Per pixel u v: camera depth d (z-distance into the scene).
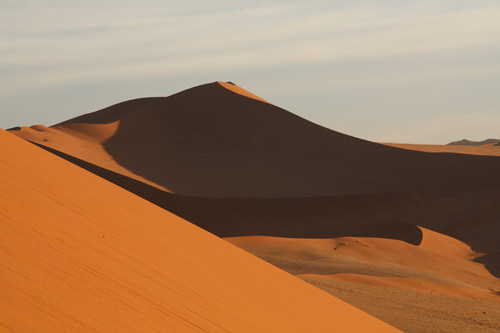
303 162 134.88
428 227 95.00
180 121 147.12
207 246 11.65
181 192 111.75
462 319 24.41
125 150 129.75
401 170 126.38
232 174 128.00
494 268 60.38
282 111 148.38
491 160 119.31
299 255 51.06
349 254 55.44
